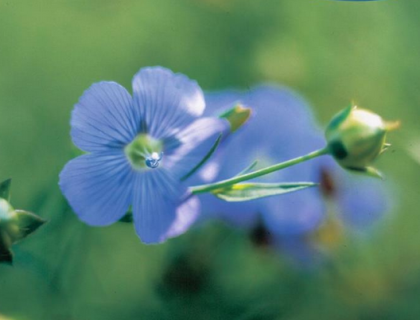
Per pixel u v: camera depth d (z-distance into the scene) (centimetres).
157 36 27
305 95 27
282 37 27
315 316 23
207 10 27
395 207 25
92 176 19
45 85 26
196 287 23
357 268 24
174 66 27
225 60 27
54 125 25
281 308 23
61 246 22
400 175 26
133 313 23
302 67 27
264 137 22
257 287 23
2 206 19
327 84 27
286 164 19
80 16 27
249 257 23
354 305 24
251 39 27
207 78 27
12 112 25
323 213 22
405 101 27
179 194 19
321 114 27
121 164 19
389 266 24
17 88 26
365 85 27
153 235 19
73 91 26
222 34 27
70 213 22
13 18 27
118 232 23
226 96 22
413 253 24
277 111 22
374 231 24
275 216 22
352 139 19
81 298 23
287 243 23
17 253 22
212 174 20
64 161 25
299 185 19
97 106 19
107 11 27
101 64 27
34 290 22
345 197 22
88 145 19
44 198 22
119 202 19
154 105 19
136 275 23
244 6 27
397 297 24
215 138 19
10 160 24
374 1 28
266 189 19
